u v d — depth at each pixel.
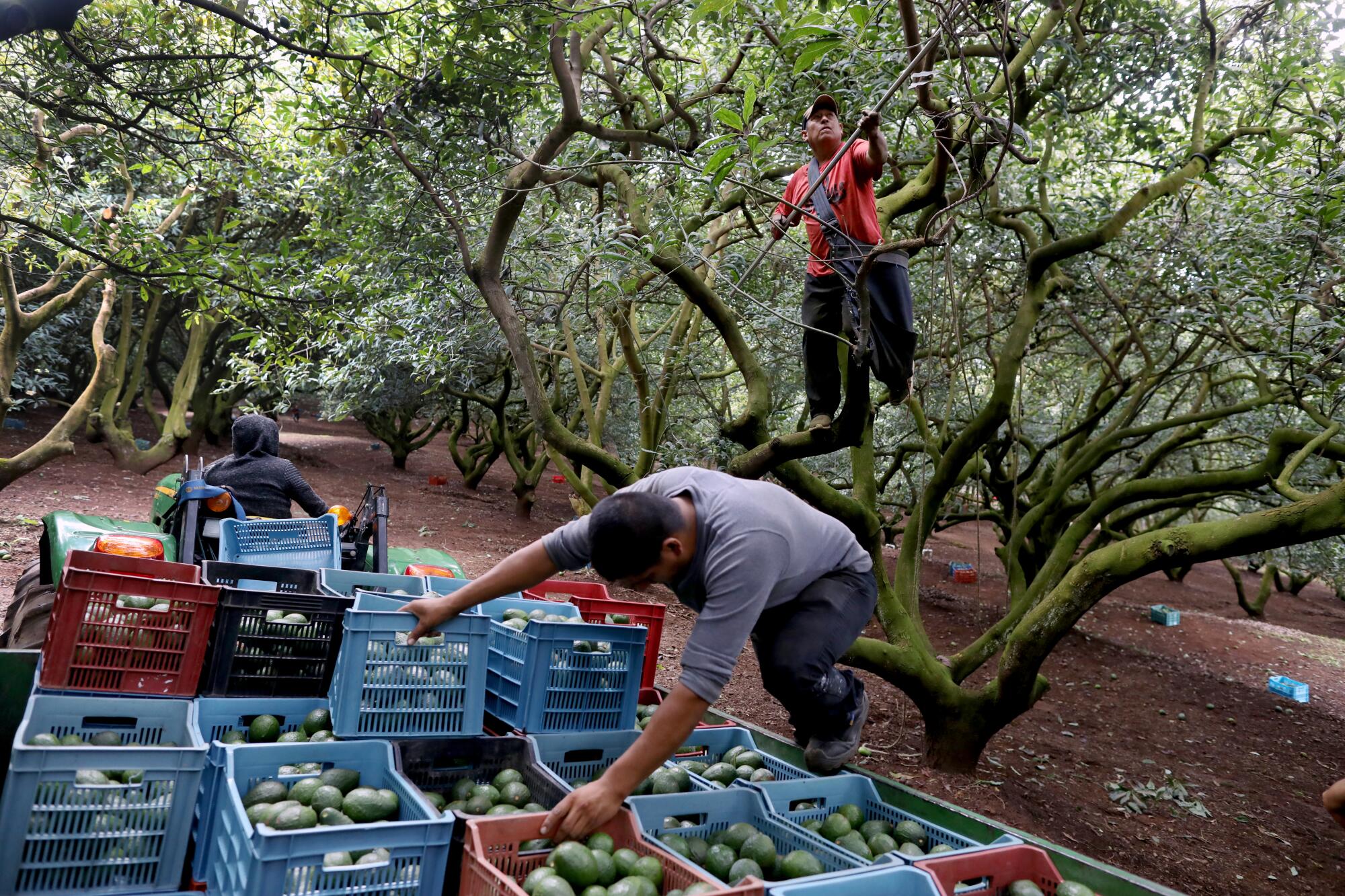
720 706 6.22
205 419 15.73
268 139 7.48
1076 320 6.77
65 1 2.71
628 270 4.88
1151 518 15.81
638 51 5.29
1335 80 5.74
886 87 4.56
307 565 4.29
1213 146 5.43
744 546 2.44
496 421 15.25
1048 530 9.74
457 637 3.07
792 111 5.13
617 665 3.35
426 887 2.25
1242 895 4.69
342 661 2.88
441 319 7.07
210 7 4.14
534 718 3.13
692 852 2.61
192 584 2.99
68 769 2.33
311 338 6.91
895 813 2.99
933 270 4.32
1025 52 4.64
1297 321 5.85
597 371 9.52
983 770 5.64
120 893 2.37
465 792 2.81
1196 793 6.14
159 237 5.89
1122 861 4.80
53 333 14.34
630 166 5.41
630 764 2.34
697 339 7.95
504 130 5.85
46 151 6.76
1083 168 8.14
